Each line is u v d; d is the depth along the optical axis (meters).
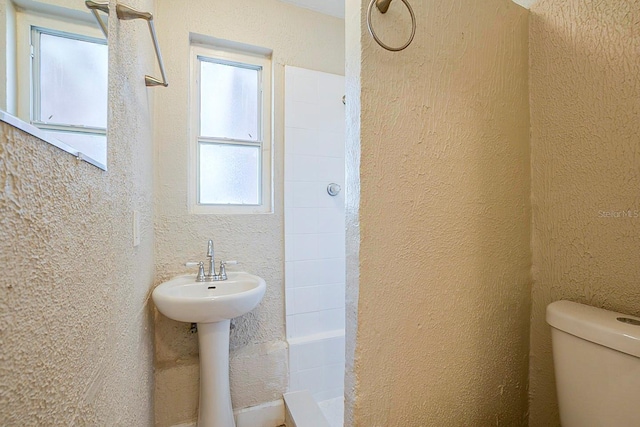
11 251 0.31
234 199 1.67
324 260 1.76
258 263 1.62
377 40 0.67
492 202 0.89
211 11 1.54
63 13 0.45
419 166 0.77
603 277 0.78
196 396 1.40
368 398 0.71
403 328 0.75
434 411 0.80
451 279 0.82
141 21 1.04
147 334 1.14
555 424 0.90
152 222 1.34
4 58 0.30
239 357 1.50
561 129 0.88
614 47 0.75
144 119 1.11
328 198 1.79
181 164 1.49
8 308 0.30
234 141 1.66
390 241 0.73
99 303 0.57
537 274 0.96
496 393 0.91
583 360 0.68
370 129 0.70
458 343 0.84
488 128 0.88
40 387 0.36
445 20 0.80
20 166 0.32
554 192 0.90
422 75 0.77
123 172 0.78
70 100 0.47
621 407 0.61
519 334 0.95
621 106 0.74
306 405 1.48
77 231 0.47
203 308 1.12
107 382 0.61
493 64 0.89
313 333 1.72
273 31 1.67
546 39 0.92
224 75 1.66
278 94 1.69
